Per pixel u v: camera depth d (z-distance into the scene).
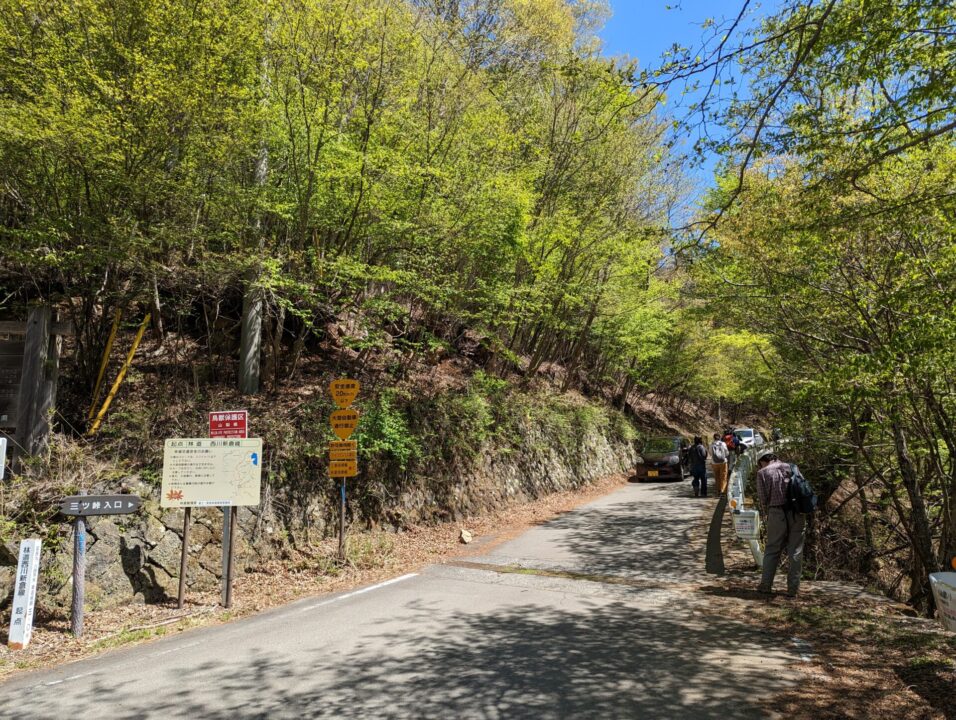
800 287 7.89
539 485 15.60
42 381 7.73
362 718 3.79
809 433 9.80
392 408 11.65
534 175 13.45
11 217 8.84
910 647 4.97
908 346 5.57
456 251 12.02
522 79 15.34
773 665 4.62
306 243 11.04
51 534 6.64
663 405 37.53
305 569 8.27
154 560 7.25
